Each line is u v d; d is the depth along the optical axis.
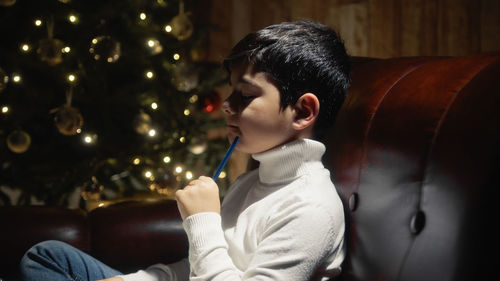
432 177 0.81
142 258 1.17
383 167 0.92
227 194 1.16
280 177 1.00
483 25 2.62
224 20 2.94
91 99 2.07
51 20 1.87
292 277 0.85
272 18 2.91
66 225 1.15
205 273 0.88
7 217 1.14
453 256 0.73
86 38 2.02
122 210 1.20
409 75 1.00
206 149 2.36
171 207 1.22
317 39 1.00
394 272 0.84
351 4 2.81
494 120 0.74
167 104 2.21
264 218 0.95
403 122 0.91
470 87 0.83
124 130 2.23
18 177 2.07
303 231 0.88
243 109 0.96
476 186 0.72
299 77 0.96
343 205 1.00
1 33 2.07
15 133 1.83
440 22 2.69
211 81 2.36
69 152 2.14
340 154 1.05
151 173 2.15
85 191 1.88
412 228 0.82
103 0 2.13
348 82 1.06
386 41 2.78
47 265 0.96
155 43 2.09
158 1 2.26
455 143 0.78
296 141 0.98
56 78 2.03
